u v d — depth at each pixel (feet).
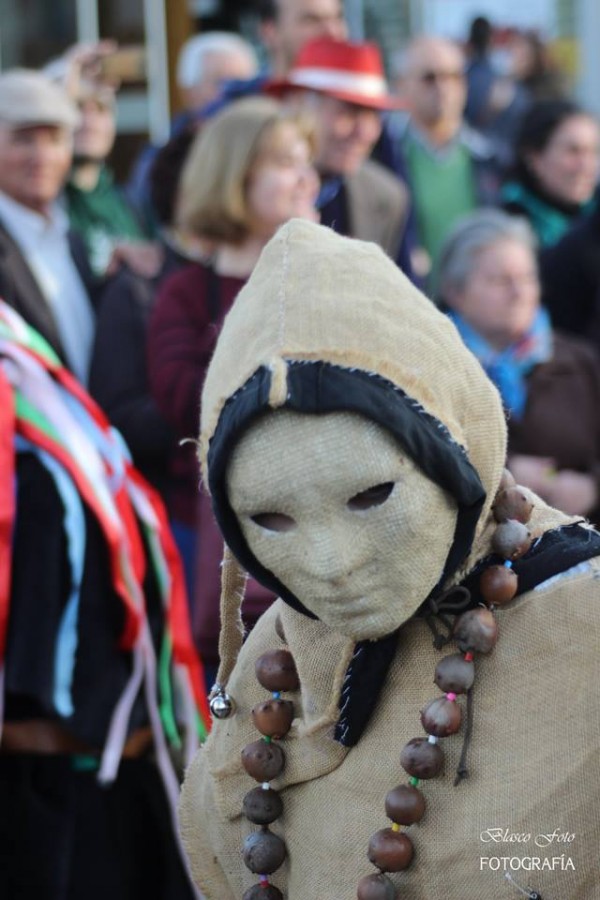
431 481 6.25
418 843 6.89
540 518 7.16
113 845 12.71
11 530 11.84
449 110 24.73
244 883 8.00
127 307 16.52
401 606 6.42
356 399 6.04
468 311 16.76
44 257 17.58
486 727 6.81
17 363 12.52
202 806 8.22
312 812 7.37
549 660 6.75
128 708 12.19
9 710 12.04
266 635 7.82
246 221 14.70
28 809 12.16
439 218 24.49
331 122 18.25
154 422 15.55
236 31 38.86
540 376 16.87
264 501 6.23
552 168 23.02
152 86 36.22
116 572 12.25
